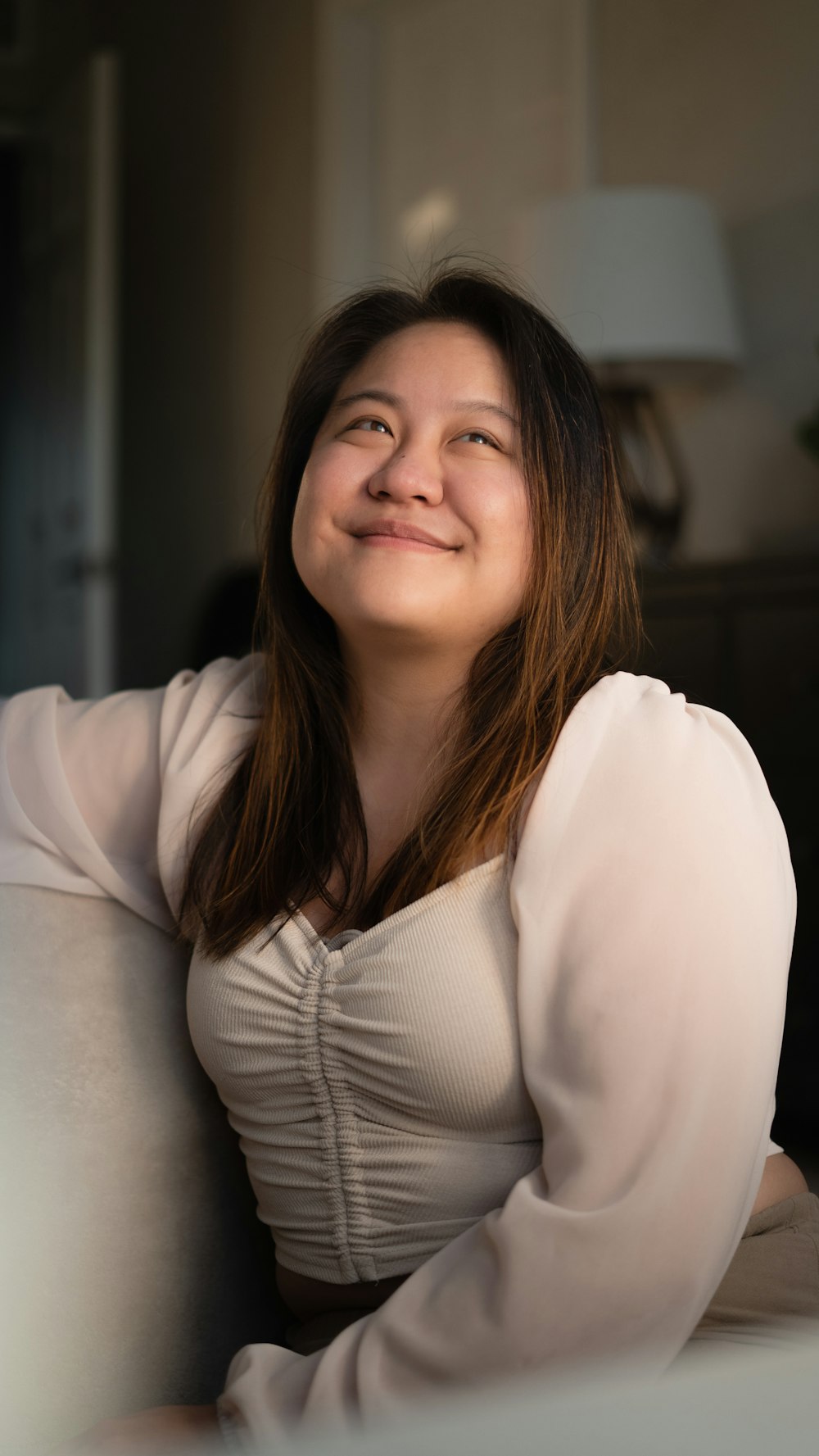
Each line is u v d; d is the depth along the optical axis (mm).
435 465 1016
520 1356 798
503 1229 816
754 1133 842
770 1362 551
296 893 1032
